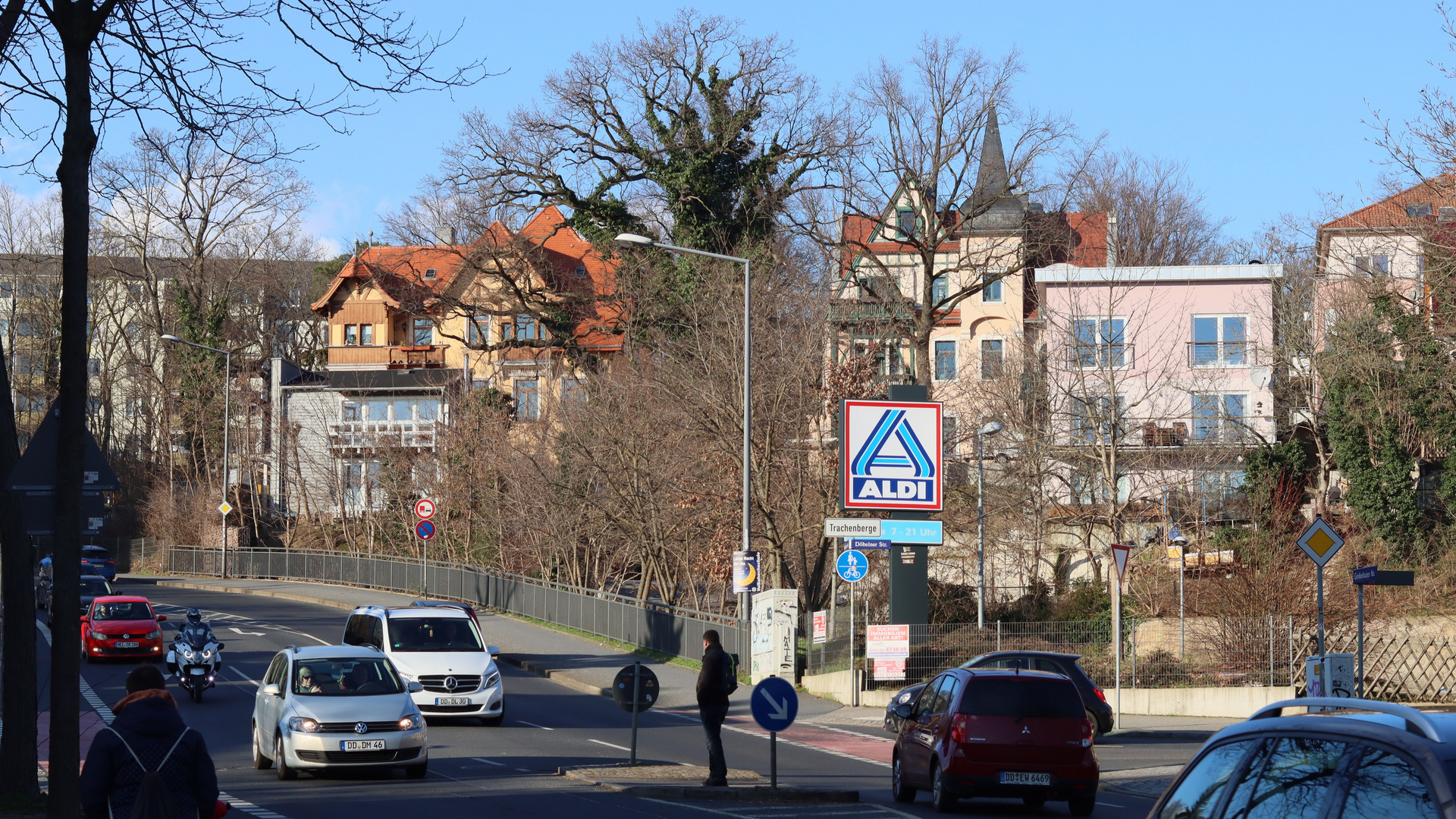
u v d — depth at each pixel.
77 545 12.20
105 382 83.94
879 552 39.47
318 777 17.92
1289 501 40.59
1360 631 19.61
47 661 34.69
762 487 36.19
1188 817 5.38
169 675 32.38
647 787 16.42
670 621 37.84
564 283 62.94
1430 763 4.18
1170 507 43.00
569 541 47.84
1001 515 42.00
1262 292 51.53
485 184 56.34
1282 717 5.17
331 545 66.50
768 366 37.03
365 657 18.94
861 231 53.97
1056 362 46.56
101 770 7.73
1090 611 37.16
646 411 40.56
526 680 34.34
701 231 54.22
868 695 30.19
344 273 80.62
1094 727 25.11
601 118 56.19
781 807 15.75
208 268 79.31
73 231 12.35
